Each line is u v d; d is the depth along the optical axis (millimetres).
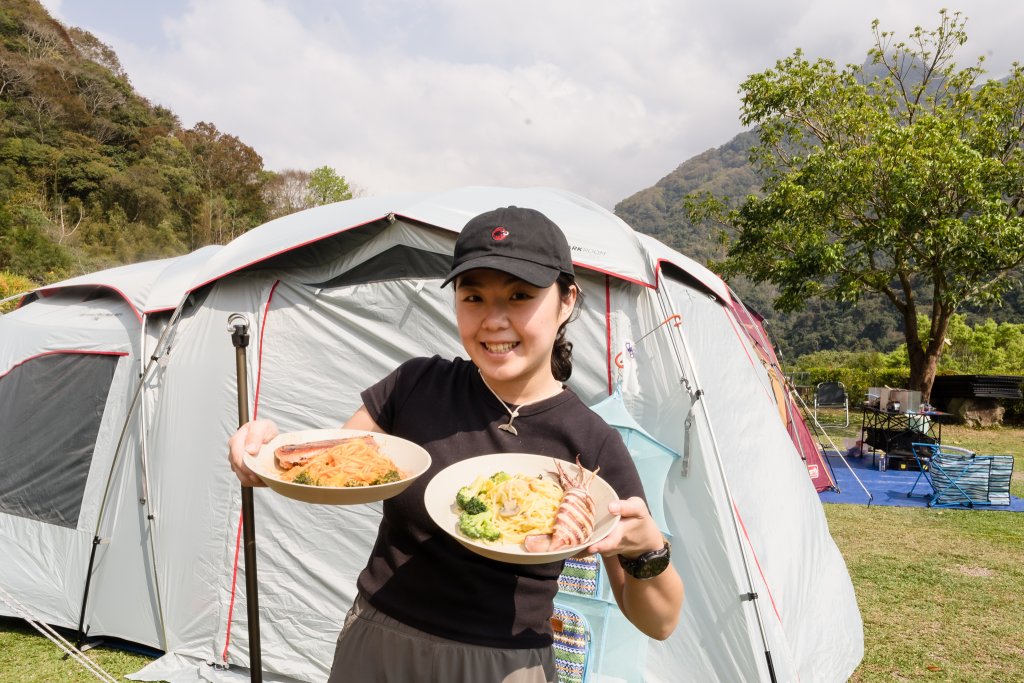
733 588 2895
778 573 3238
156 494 3547
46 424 3965
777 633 2918
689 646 2938
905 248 13219
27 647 3602
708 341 3811
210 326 3547
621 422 3029
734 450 3475
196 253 4547
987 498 7477
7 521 3932
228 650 3379
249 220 71312
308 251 3555
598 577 2869
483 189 4004
